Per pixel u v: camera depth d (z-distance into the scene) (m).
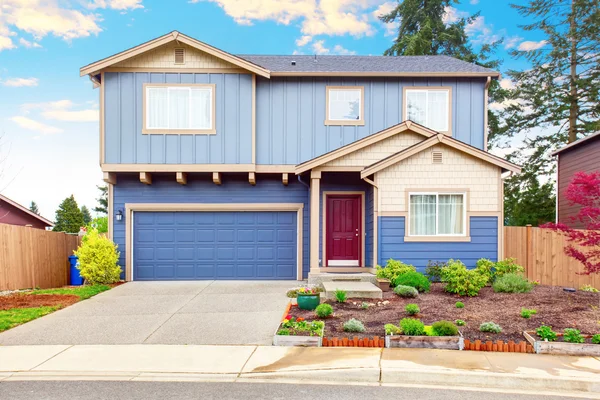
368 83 12.99
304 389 5.02
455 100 13.03
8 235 10.80
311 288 10.16
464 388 5.12
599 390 5.02
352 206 12.92
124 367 5.62
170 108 12.45
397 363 5.66
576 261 11.40
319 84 12.95
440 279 10.61
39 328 7.40
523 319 7.32
